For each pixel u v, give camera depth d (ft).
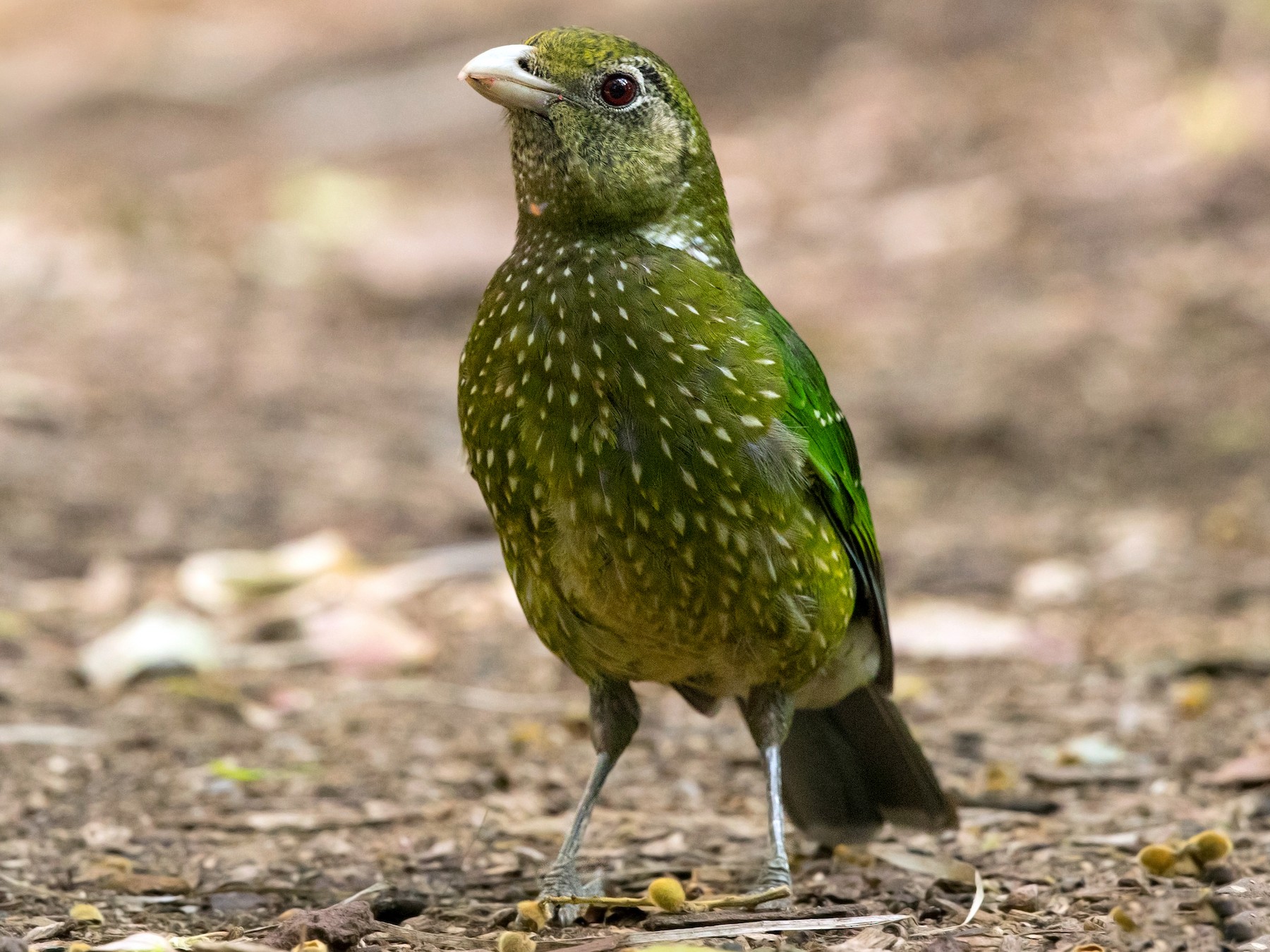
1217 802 27.53
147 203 79.66
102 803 28.45
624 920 22.90
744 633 23.59
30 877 24.59
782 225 73.77
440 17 113.91
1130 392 55.21
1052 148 75.05
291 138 92.79
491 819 28.04
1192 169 70.59
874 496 49.96
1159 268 64.03
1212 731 31.42
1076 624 39.40
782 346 23.84
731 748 32.37
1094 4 85.56
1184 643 37.29
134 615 40.47
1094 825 26.66
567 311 22.74
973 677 36.32
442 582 43.52
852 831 26.55
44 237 74.18
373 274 71.20
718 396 22.62
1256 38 76.43
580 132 23.20
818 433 24.03
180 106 100.99
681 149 23.84
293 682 36.76
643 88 23.49
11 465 49.80
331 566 42.47
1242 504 47.14
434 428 55.52
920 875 24.77
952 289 65.77
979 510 48.60
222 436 53.52
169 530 46.03
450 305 68.33
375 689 36.32
